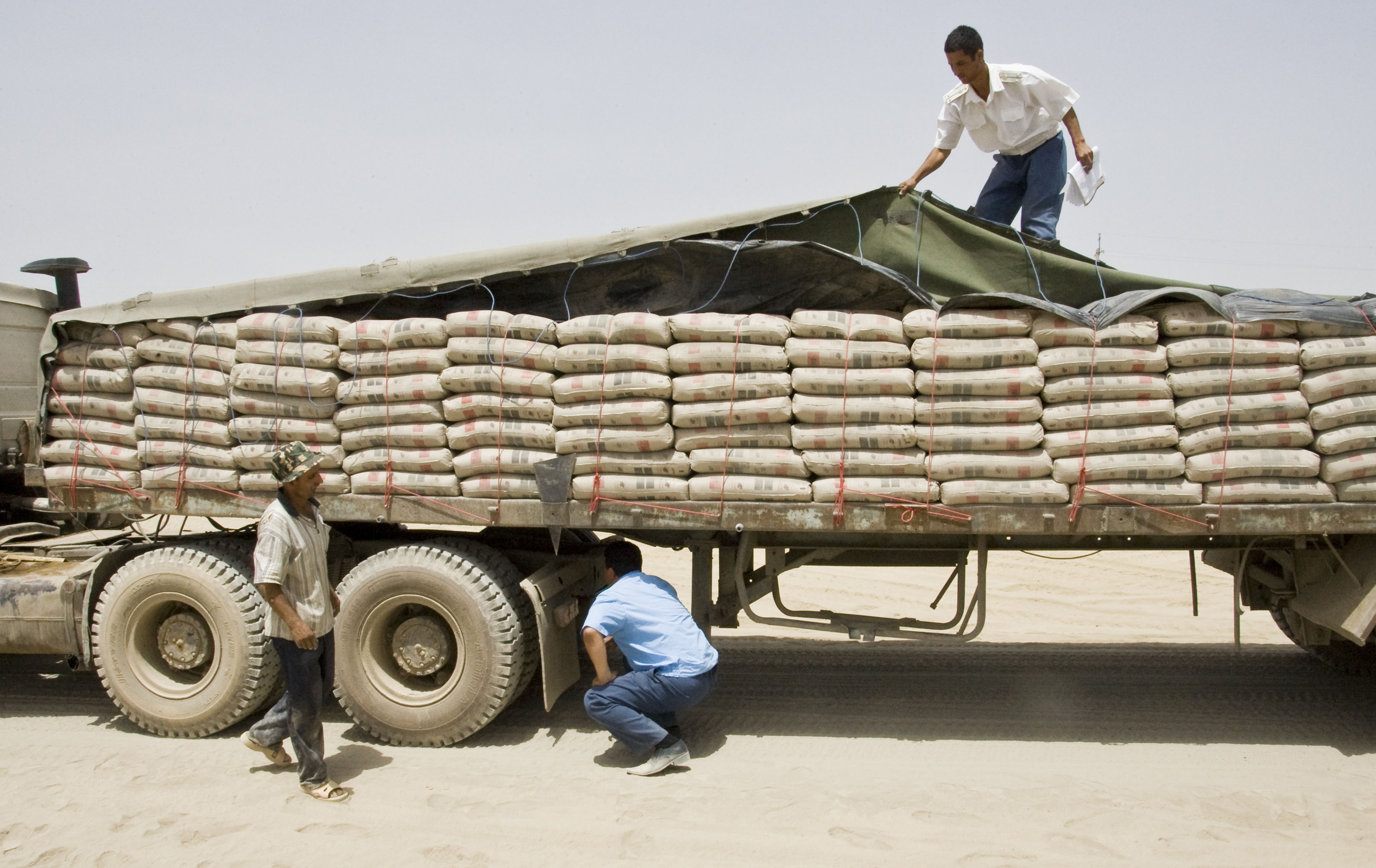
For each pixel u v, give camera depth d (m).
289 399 5.20
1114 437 4.59
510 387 4.99
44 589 5.35
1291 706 5.71
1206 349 4.57
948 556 5.45
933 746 5.07
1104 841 3.90
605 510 4.94
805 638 7.58
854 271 5.00
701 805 4.25
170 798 4.39
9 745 5.17
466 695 4.97
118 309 5.40
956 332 4.66
